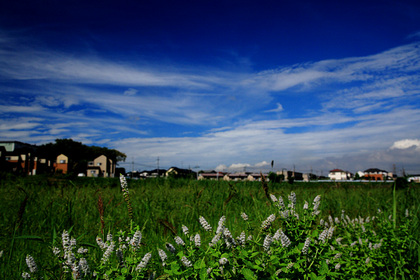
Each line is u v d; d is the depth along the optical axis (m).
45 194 8.72
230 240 2.99
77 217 6.52
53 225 5.65
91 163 75.44
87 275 2.71
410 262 4.88
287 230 3.66
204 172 84.00
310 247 3.42
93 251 4.07
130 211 3.46
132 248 3.05
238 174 79.25
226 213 6.72
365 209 9.15
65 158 65.62
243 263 2.95
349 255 4.67
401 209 8.04
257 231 4.40
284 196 6.80
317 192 10.99
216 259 2.87
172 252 3.01
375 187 15.21
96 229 5.46
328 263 3.43
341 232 6.24
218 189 10.55
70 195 8.14
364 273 4.34
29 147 69.75
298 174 73.56
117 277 2.63
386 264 4.71
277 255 3.11
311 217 3.85
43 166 62.12
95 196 8.34
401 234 5.59
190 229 5.87
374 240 5.32
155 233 5.75
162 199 8.19
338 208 8.51
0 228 5.29
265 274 2.87
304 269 3.21
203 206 7.53
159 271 3.25
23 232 5.17
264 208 6.25
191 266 2.78
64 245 2.77
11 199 7.57
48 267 3.46
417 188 10.76
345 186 14.94
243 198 8.20
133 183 15.04
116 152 97.25
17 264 3.91
